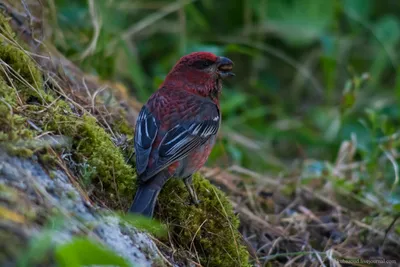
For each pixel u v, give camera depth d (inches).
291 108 665.6
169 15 634.2
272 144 604.1
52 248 223.1
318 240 408.8
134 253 275.7
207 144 361.4
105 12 510.9
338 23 661.9
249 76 681.0
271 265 379.6
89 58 482.0
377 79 645.3
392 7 729.6
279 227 404.2
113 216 281.4
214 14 677.9
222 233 338.3
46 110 313.3
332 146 564.4
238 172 461.4
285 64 697.0
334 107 623.8
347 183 448.1
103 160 312.2
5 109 275.7
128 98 479.8
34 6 441.1
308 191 448.1
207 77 382.3
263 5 660.7
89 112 363.9
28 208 238.4
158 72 591.5
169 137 340.8
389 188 478.3
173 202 333.1
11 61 337.4
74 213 261.6
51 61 384.5
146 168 317.1
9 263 212.1
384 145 464.8
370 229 414.3
